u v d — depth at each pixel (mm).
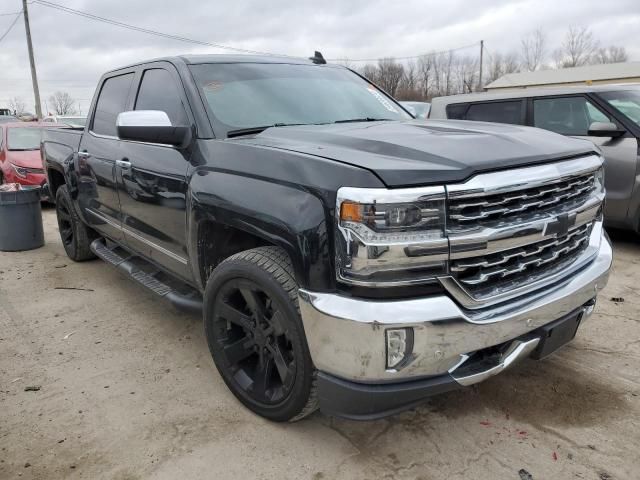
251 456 2512
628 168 5582
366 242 2033
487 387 3035
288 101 3412
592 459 2436
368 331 2051
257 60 3727
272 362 2656
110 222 4309
